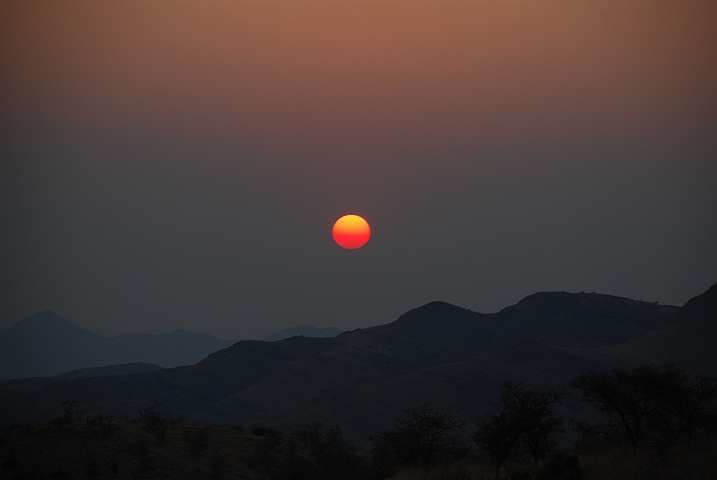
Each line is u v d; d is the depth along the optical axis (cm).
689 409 13150
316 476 15812
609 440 13725
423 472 13725
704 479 8331
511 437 11969
